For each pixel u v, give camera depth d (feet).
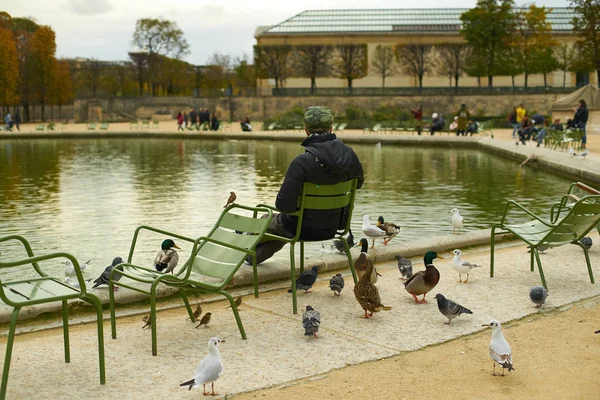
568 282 26.40
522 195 62.80
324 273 28.17
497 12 250.98
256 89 274.36
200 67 332.39
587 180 70.08
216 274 21.42
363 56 269.03
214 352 16.14
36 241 43.73
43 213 54.34
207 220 50.80
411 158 106.32
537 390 16.53
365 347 19.47
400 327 21.24
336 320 22.00
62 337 20.59
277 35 293.64
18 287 17.76
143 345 19.76
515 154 97.19
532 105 237.66
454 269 26.30
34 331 21.17
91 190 68.74
